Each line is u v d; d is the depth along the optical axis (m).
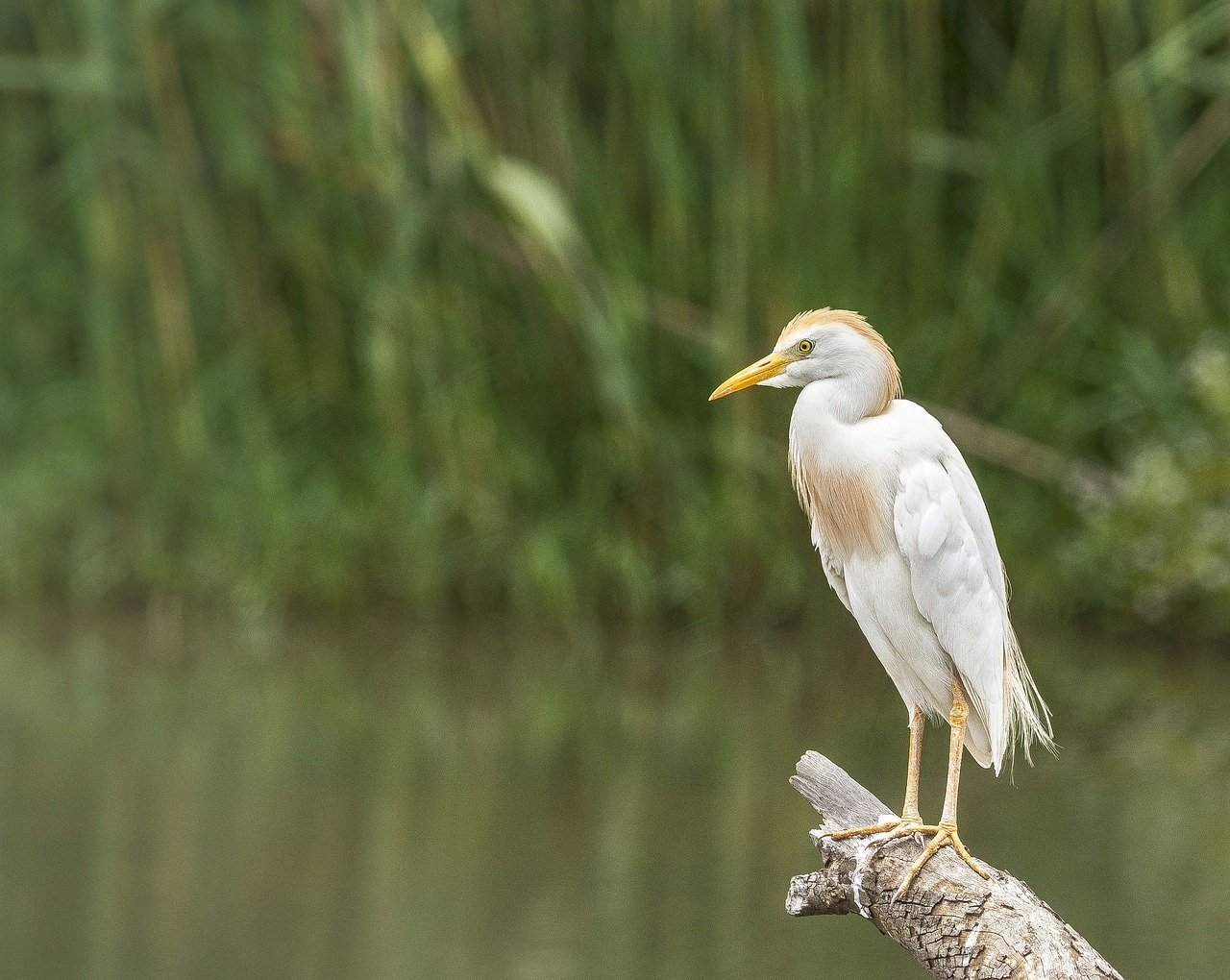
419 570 14.57
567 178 14.55
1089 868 8.12
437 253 15.01
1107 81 14.28
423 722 11.39
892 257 14.70
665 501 14.60
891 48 14.52
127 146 14.60
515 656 13.57
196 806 9.39
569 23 14.54
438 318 14.60
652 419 14.36
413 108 14.71
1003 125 14.41
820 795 5.01
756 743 10.77
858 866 4.64
